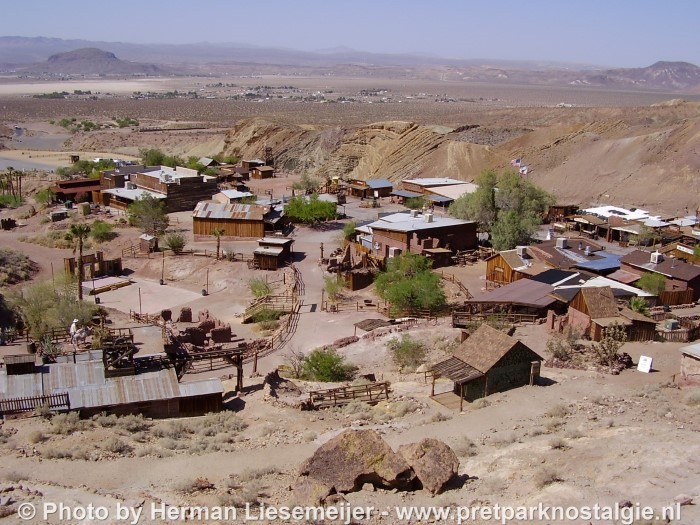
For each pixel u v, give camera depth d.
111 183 124.75
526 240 88.25
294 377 47.62
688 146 131.88
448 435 32.62
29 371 40.50
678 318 58.97
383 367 49.53
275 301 69.56
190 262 85.62
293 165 188.25
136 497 24.11
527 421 33.84
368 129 181.00
